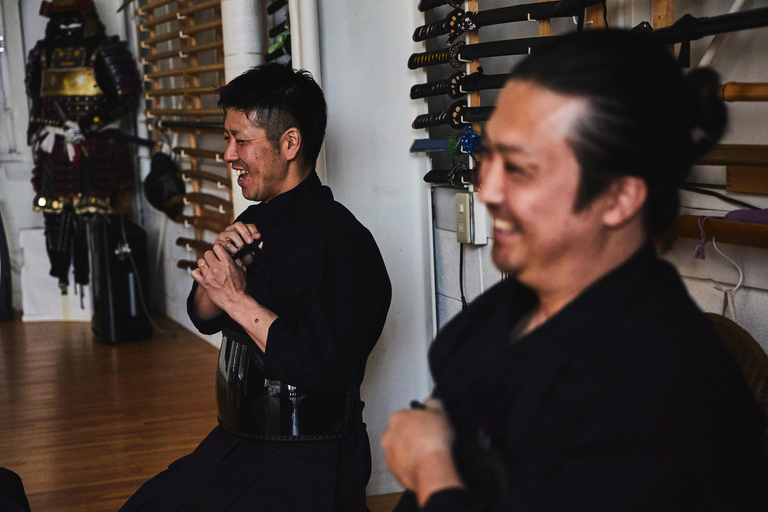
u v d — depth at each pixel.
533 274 0.71
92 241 5.06
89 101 5.28
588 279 0.71
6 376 4.25
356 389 1.71
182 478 1.64
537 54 0.68
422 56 2.34
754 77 1.50
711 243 1.59
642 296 0.69
